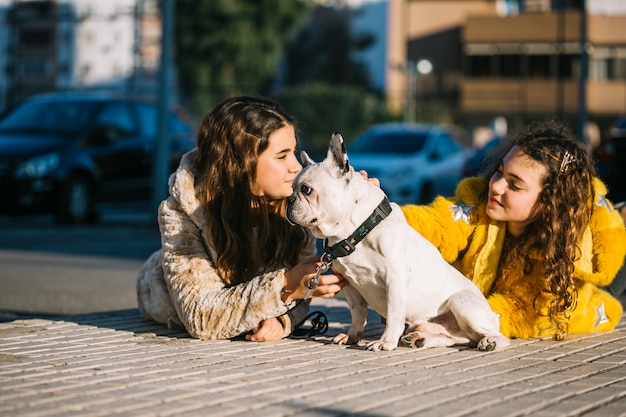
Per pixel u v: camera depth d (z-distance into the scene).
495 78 37.47
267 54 38.41
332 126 34.00
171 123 14.24
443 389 3.16
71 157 12.55
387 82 41.47
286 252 4.43
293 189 3.79
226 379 3.27
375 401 2.96
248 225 4.28
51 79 29.05
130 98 13.96
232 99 4.39
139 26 27.81
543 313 4.28
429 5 40.19
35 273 8.23
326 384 3.21
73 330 4.44
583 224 4.20
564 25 36.47
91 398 2.94
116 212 16.09
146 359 3.66
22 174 11.95
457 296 4.04
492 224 4.36
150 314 4.57
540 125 4.48
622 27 36.16
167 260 4.25
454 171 15.86
